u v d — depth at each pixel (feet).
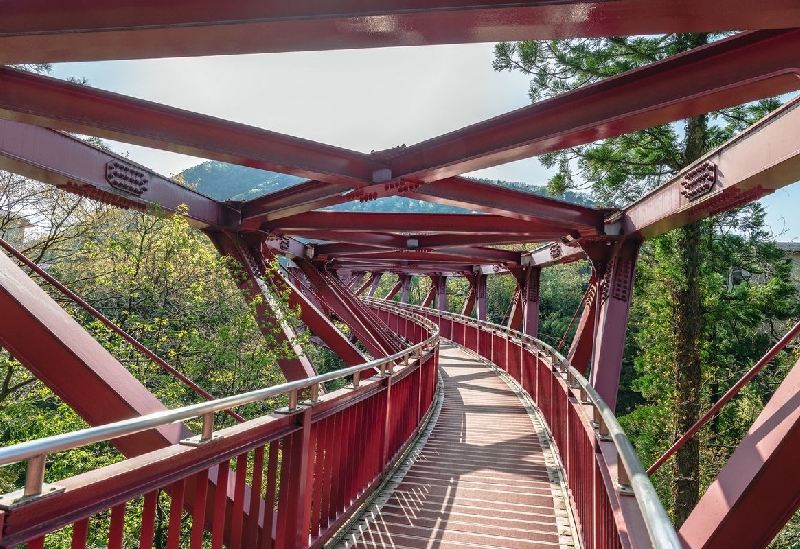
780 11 7.54
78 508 6.05
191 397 36.19
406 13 8.13
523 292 62.13
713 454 52.75
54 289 34.32
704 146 44.09
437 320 92.07
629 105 14.92
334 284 54.60
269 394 9.99
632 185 49.83
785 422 12.76
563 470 20.43
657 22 8.01
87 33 9.18
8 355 30.19
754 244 50.85
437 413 34.14
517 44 42.24
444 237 46.50
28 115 15.61
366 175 23.43
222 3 8.75
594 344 34.42
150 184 25.03
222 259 31.63
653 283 51.75
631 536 6.24
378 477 18.74
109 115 17.19
